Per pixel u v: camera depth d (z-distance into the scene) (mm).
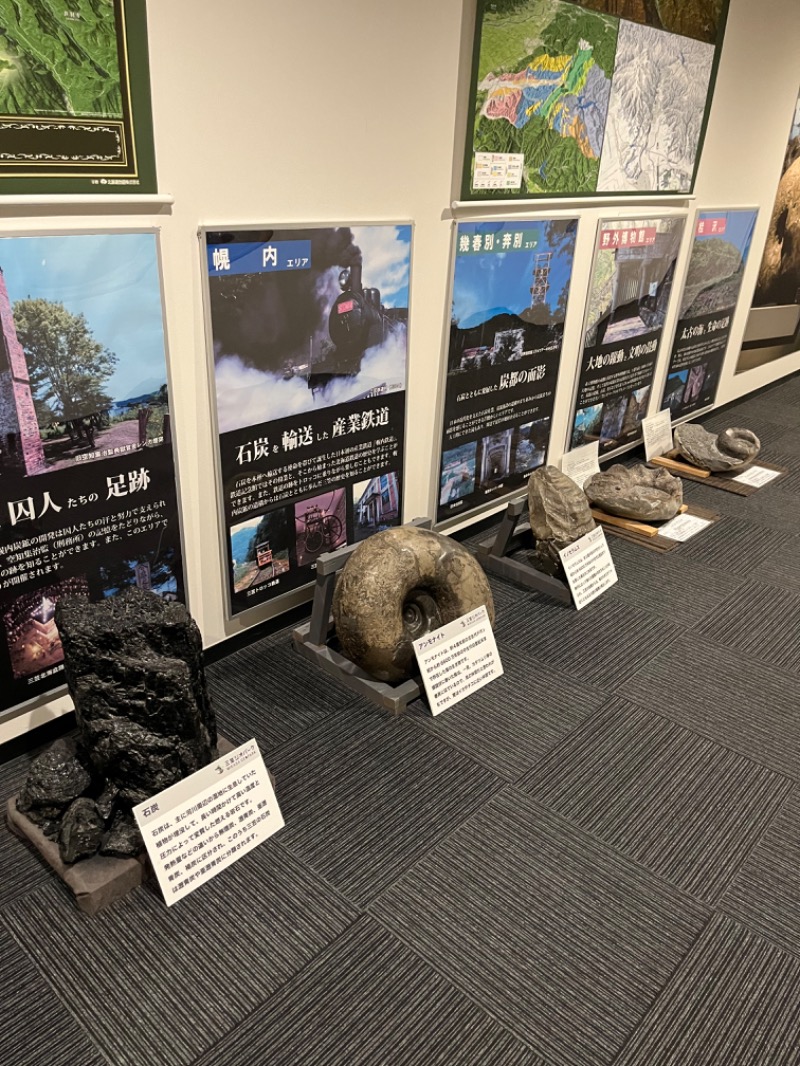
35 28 1504
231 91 1837
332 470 2473
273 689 2316
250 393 2150
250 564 2354
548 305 3037
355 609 2148
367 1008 1465
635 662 2508
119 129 1686
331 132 2082
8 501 1764
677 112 3299
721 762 2109
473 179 2521
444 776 2020
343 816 1885
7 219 1591
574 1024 1455
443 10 2211
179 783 1637
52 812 1721
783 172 4344
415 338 2580
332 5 1943
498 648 2553
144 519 2035
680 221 3600
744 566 3129
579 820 1905
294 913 1641
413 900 1681
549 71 2605
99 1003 1459
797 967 1579
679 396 4254
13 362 1670
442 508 2977
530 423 3213
